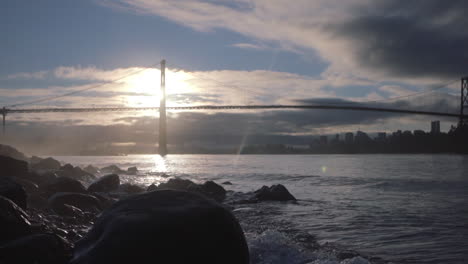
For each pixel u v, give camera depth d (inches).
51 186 314.3
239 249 117.6
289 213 283.6
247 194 405.7
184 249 107.6
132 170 855.1
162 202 122.0
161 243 106.6
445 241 191.3
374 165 1279.5
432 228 223.6
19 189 177.9
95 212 250.5
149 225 109.4
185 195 127.3
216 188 420.2
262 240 178.7
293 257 156.0
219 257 111.4
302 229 222.1
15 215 135.9
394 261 157.1
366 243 187.9
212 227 115.0
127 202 123.8
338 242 189.2
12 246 114.2
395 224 236.8
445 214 273.6
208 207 120.6
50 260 115.5
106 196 345.4
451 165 1245.1
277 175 769.6
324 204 335.9
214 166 1239.5
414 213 279.1
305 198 388.5
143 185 520.1
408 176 722.2
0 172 368.2
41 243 118.5
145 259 103.7
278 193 368.2
